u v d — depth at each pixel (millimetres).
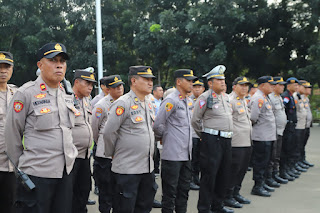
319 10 15906
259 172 5379
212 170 3996
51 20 20109
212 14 15812
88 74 3943
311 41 16500
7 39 20031
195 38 16891
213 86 4059
